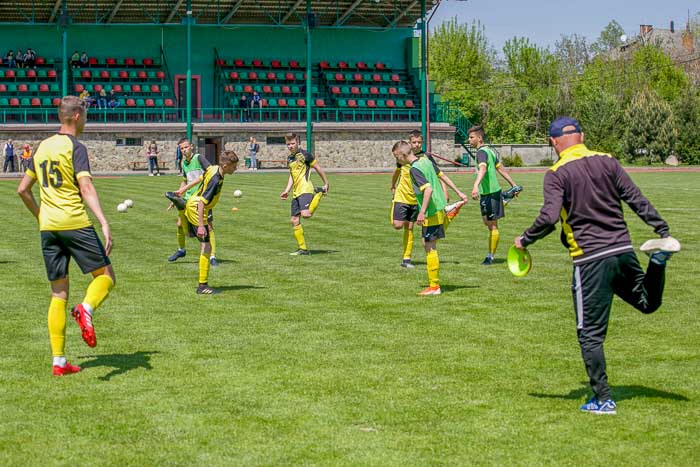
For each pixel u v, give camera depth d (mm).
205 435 5484
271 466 4984
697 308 9234
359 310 9336
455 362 7184
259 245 14852
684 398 6195
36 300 9852
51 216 6750
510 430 5555
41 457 5133
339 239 15641
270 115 51750
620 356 7332
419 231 16797
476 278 11375
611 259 5750
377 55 57312
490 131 75188
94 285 6816
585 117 64750
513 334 8172
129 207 21938
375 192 28203
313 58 56312
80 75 50562
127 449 5254
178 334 8219
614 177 5816
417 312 9211
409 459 5078
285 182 34938
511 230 16734
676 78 80688
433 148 52406
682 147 59375
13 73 49344
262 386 6523
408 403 6109
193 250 14172
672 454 5141
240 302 9789
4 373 6879
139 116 50312
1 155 46281
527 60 88000
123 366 7086
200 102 54688
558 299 9875
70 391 6410
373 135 51844
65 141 6824
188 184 13445
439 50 82438
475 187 12383
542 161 60250
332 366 7078
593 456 5117
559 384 6551
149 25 47875
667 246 5582
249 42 55281
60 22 45406
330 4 52938
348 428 5602
